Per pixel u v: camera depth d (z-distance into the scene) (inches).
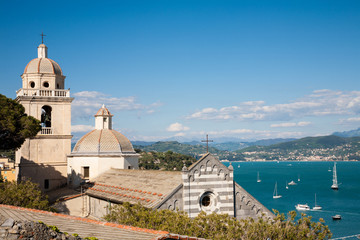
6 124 2016.5
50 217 1047.0
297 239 1539.1
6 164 4972.9
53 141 2819.9
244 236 1525.6
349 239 4136.3
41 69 2832.2
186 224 1472.7
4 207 1080.8
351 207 6363.2
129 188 2103.8
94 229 1000.2
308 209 6048.2
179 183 1840.6
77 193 2480.3
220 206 1905.8
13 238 743.1
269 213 2014.0
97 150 2657.5
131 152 2783.0
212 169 1900.8
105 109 2819.9
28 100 2738.7
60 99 2832.2
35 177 2748.5
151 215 1536.7
